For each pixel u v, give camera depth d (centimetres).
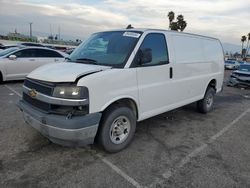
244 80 1262
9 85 969
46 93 340
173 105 507
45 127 336
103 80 346
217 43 681
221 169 359
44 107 347
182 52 516
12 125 497
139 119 425
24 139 430
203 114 669
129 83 388
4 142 416
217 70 685
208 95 656
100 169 343
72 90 323
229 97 997
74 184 305
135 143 439
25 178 313
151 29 444
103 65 386
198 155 403
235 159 394
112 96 361
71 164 353
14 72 1015
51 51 1141
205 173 346
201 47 595
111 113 370
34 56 1079
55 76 340
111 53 411
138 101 411
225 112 712
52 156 374
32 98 371
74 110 330
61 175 324
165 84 466
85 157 376
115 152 395
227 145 452
